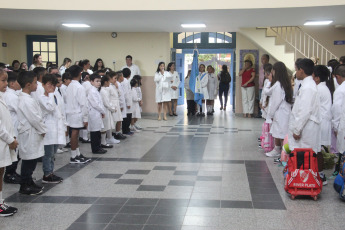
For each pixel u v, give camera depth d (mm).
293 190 4453
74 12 8320
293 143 4816
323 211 4078
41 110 4926
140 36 12078
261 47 10742
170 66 11688
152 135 8805
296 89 6133
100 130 6918
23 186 4668
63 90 6906
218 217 3928
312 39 10609
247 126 10039
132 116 9188
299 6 7484
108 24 10258
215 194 4645
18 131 4527
